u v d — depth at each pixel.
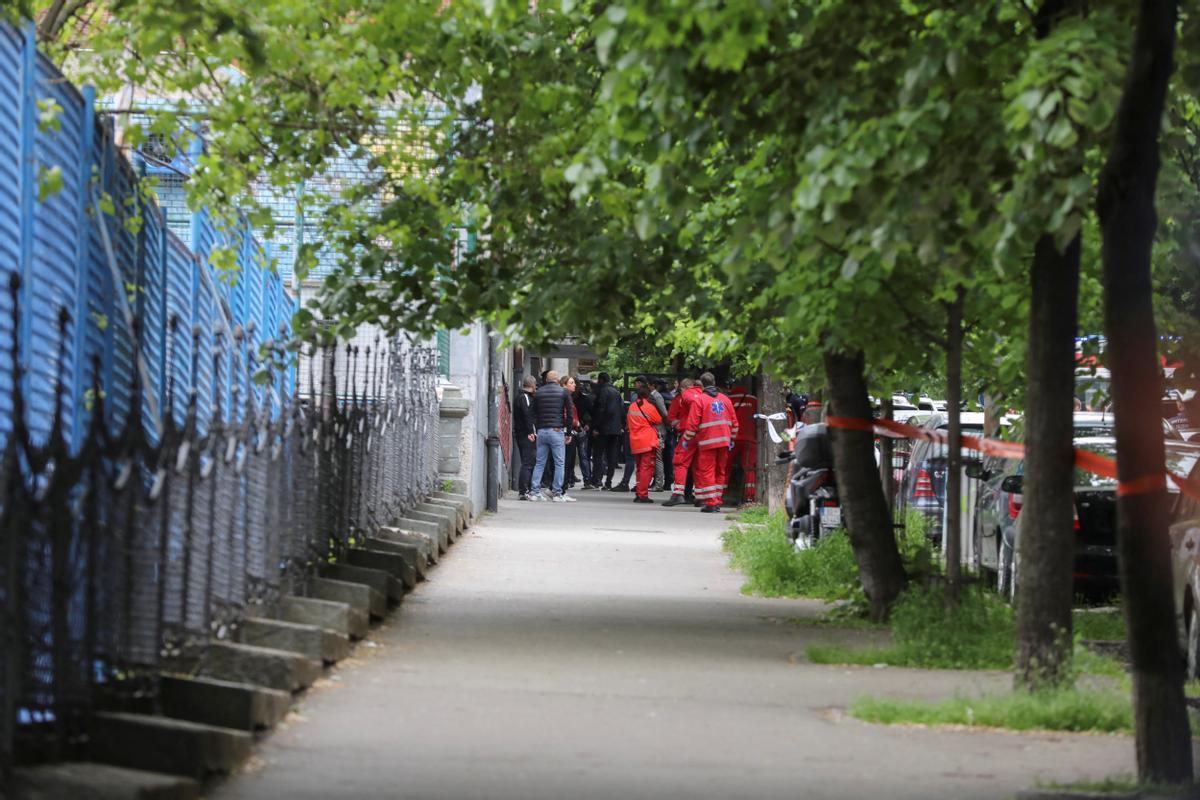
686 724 17.36
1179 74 17.38
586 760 15.22
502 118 23.92
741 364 51.81
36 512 12.05
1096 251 25.48
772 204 16.95
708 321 28.36
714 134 17.30
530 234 25.23
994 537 32.59
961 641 22.88
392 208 25.22
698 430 57.19
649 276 24.66
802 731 17.17
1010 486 30.27
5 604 11.54
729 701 18.97
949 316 24.78
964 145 16.30
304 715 16.88
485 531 44.47
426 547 32.47
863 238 16.89
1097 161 17.02
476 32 22.98
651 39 14.09
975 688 20.34
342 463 26.20
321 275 38.41
